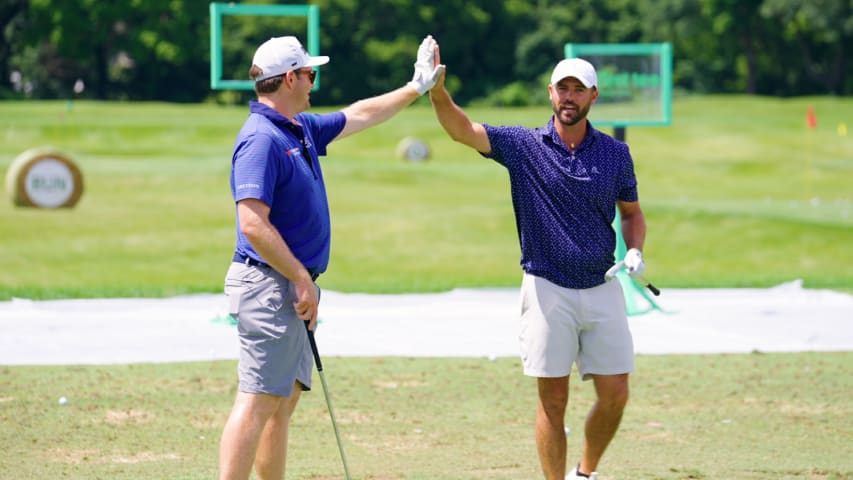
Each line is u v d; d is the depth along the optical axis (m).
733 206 91.19
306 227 18.05
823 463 22.48
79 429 24.62
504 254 74.69
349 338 36.19
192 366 31.48
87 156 120.50
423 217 86.50
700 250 73.88
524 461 22.70
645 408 27.42
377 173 109.56
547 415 20.06
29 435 24.05
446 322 39.56
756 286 49.72
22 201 85.38
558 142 19.80
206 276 64.06
